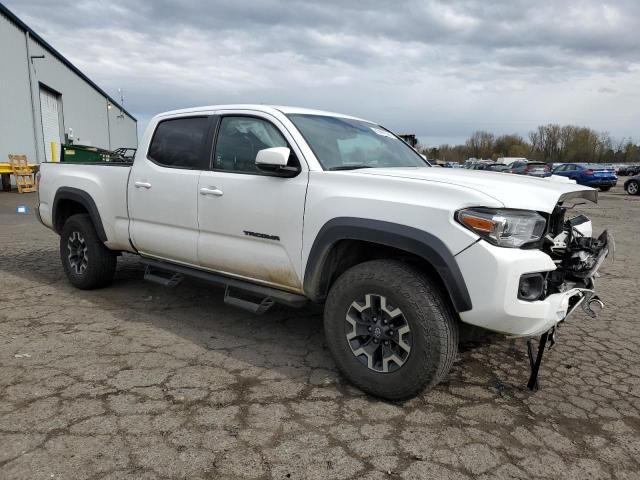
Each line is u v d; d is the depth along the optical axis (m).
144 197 4.33
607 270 6.79
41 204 5.50
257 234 3.53
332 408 2.92
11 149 19.69
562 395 3.19
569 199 3.12
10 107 19.59
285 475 2.31
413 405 2.99
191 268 4.20
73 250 5.18
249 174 3.65
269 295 3.52
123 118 49.56
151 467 2.33
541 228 2.81
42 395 2.95
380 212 2.92
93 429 2.62
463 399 3.09
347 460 2.44
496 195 2.73
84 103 31.95
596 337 4.22
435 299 2.80
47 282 5.47
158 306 4.71
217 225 3.78
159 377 3.24
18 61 20.36
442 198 2.78
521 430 2.76
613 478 2.38
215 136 3.94
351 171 3.28
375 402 3.01
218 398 2.99
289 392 3.10
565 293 2.88
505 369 3.54
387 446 2.56
